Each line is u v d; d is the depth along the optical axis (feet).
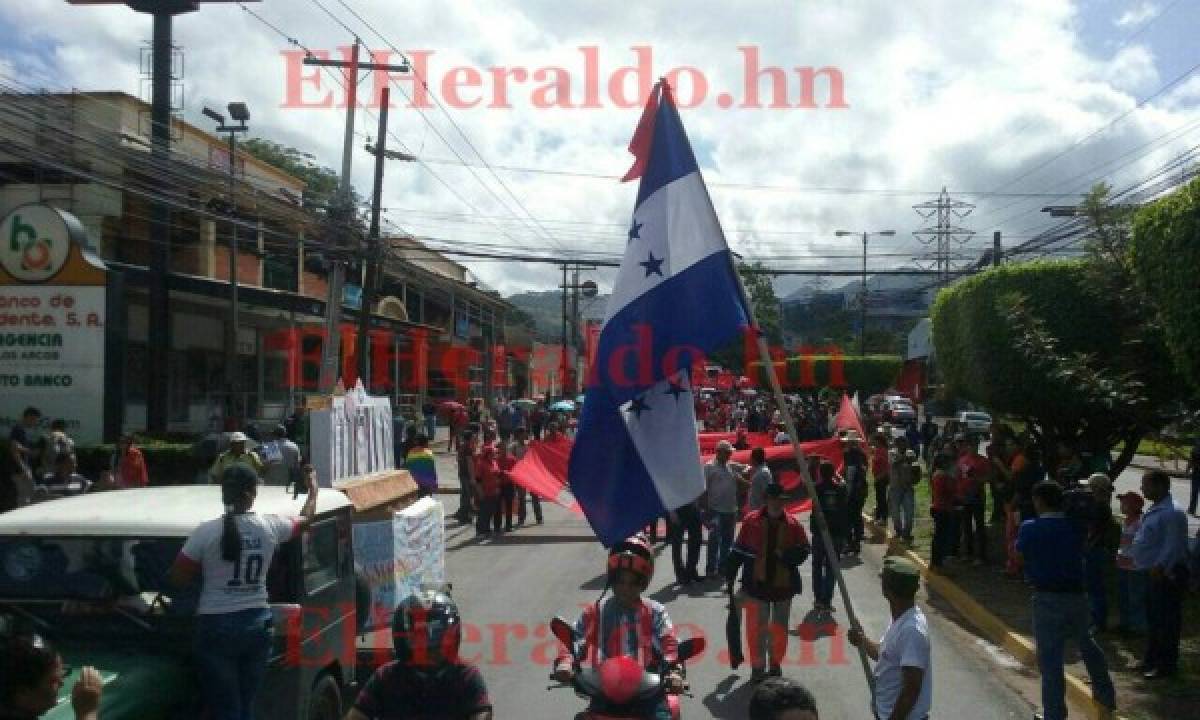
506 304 205.77
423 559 30.27
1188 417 41.96
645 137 21.20
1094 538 36.60
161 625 18.20
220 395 109.60
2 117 56.49
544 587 47.37
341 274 83.87
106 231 90.53
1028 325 44.78
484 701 15.89
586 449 19.89
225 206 84.48
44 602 18.33
